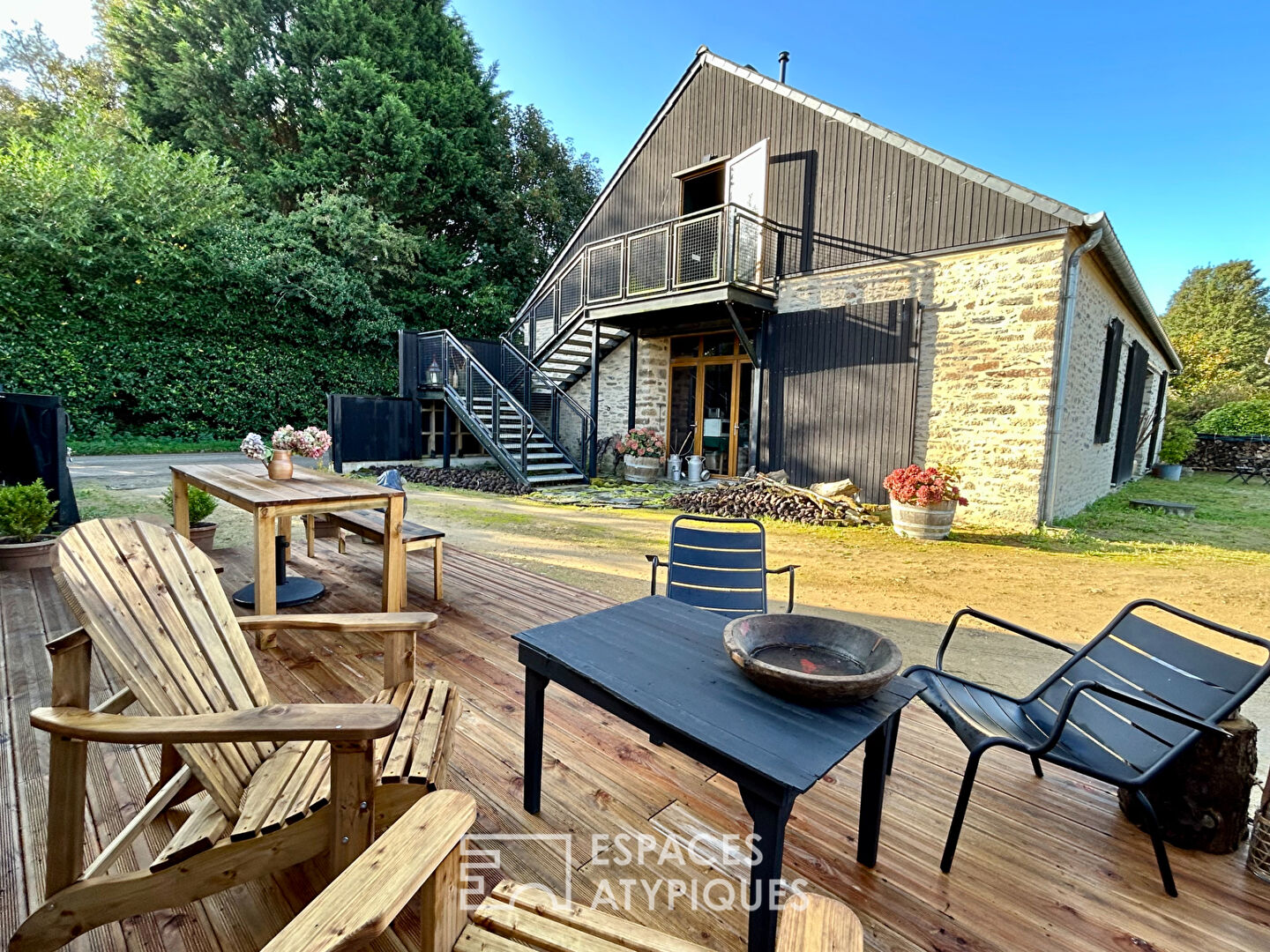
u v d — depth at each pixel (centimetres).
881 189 771
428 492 891
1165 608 191
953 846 156
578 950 96
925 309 738
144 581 147
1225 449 1498
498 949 97
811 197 845
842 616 388
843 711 140
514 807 179
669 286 884
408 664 183
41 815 162
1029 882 155
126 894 112
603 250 1048
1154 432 1523
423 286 1688
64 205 1056
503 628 321
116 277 1146
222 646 157
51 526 480
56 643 122
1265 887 156
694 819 176
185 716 123
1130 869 162
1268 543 632
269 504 266
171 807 161
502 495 873
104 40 1507
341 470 1053
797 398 862
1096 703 188
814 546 595
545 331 1251
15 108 1449
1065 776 205
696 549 309
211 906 137
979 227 690
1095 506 872
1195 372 2264
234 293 1257
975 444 705
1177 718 149
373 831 124
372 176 1573
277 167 1459
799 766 116
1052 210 632
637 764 203
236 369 1290
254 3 1473
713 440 1065
